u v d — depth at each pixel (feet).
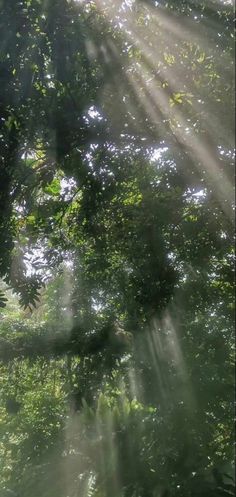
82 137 23.58
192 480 20.94
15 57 20.25
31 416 28.17
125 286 28.81
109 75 22.70
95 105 23.12
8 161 22.11
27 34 20.35
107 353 27.27
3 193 22.62
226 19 22.54
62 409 28.76
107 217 27.27
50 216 27.25
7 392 30.55
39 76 21.42
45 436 25.14
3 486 22.91
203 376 26.48
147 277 27.32
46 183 24.95
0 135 21.56
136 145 24.73
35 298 26.16
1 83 20.57
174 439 21.94
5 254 23.26
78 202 26.89
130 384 27.50
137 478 20.72
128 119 23.62
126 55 22.76
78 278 30.71
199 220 26.23
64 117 22.53
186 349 28.30
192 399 25.20
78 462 21.61
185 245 27.02
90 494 20.79
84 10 21.97
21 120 21.83
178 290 29.09
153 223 26.32
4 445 26.14
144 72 23.20
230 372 28.53
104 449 21.40
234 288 30.01
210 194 25.00
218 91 22.65
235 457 25.30
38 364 29.45
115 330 27.78
